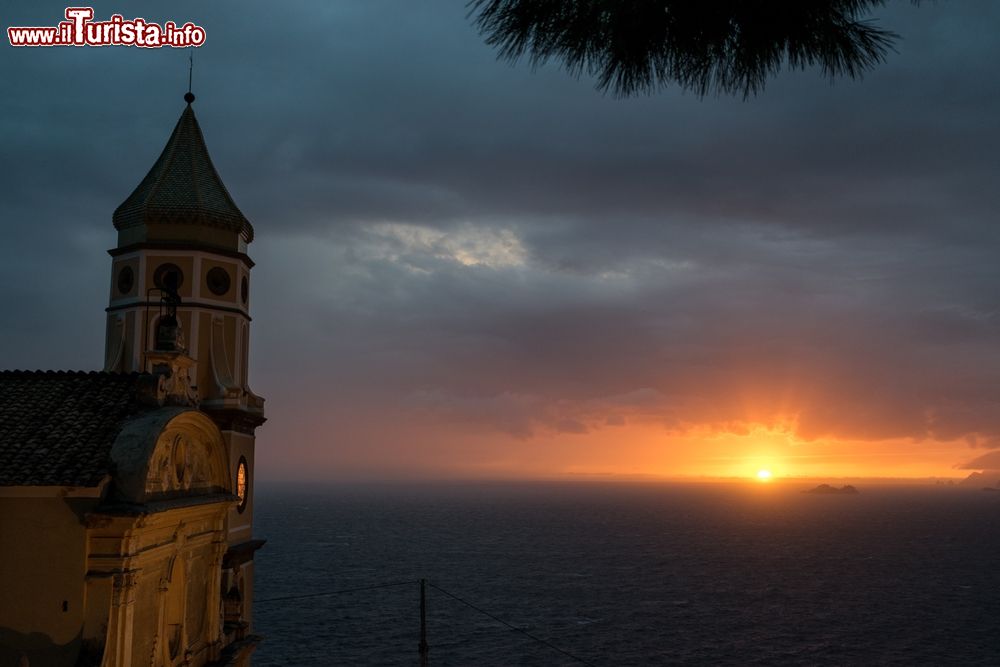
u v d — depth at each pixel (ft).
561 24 22.48
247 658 101.65
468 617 360.69
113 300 118.01
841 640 329.93
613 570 529.45
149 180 120.37
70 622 63.16
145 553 68.03
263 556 588.09
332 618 351.87
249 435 120.47
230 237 119.96
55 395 77.10
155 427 69.31
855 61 22.27
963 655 307.78
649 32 22.21
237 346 118.73
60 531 63.82
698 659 296.51
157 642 71.61
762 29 22.04
